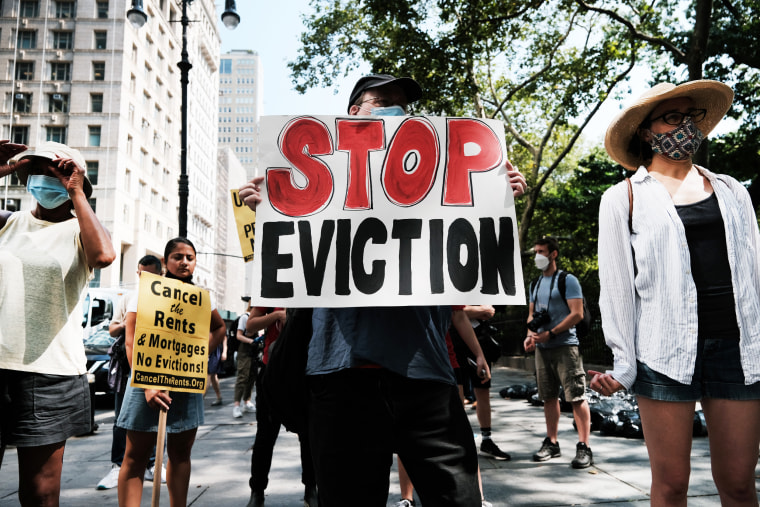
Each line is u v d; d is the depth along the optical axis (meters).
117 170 45.47
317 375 1.82
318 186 2.12
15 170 2.60
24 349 2.37
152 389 3.07
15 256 2.46
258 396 3.70
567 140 26.39
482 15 13.84
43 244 2.54
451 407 1.78
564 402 7.64
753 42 14.21
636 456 4.92
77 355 2.55
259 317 3.47
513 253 2.07
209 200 75.12
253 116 174.62
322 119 2.17
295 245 2.05
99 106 45.94
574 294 4.68
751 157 15.76
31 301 2.43
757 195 12.65
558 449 4.93
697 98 2.28
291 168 2.13
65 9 46.72
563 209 21.19
